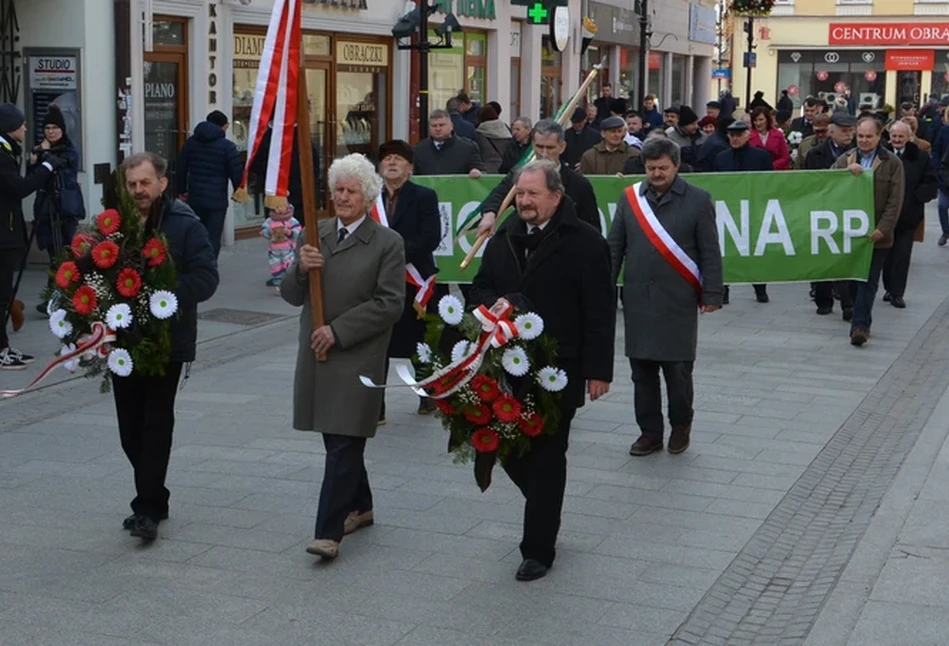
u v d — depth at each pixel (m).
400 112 22.70
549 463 6.30
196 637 5.59
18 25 15.65
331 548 6.43
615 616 5.89
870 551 6.58
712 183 12.64
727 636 5.71
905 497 7.46
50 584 6.17
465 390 6.03
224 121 15.16
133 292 6.33
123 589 6.12
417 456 8.42
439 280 12.64
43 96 15.70
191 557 6.55
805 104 21.53
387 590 6.15
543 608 5.96
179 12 16.92
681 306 8.27
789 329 13.12
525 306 6.11
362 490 6.97
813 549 6.82
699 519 7.25
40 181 10.77
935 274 17.20
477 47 26.42
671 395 8.45
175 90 17.33
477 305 6.39
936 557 6.47
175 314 6.50
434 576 6.34
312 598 6.04
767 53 51.88
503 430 6.07
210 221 15.17
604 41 33.16
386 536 6.90
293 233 14.98
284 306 14.11
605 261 6.30
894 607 5.84
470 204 12.50
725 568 6.51
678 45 40.94
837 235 12.41
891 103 50.91
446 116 13.04
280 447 8.60
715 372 11.03
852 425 9.36
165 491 6.84
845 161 12.79
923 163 13.98
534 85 28.86
